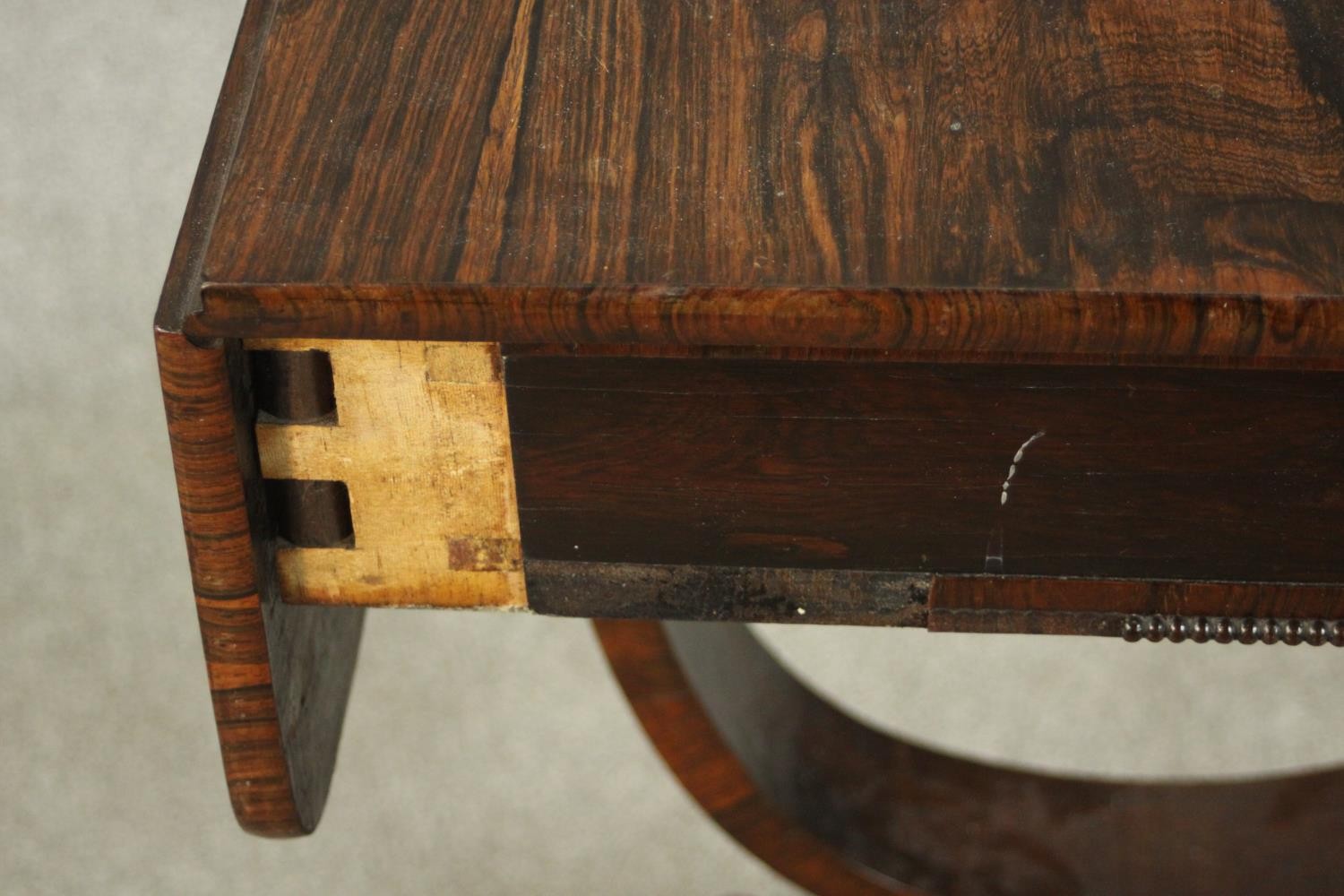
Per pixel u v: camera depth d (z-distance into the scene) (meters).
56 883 2.17
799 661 2.43
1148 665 2.42
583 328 0.98
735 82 1.11
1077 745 2.32
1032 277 0.97
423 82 1.12
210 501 1.06
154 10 3.15
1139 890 1.84
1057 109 1.09
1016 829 1.88
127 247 2.81
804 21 1.16
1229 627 1.13
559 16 1.17
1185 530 1.09
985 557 1.11
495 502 1.11
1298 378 1.03
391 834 2.21
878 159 1.05
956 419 1.05
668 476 1.08
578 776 2.28
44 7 3.15
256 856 2.19
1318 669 2.42
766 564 1.12
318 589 1.15
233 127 1.11
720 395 1.05
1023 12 1.17
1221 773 2.29
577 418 1.06
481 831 2.22
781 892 2.15
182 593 2.46
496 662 2.41
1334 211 1.01
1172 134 1.07
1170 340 0.97
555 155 1.06
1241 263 0.98
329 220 1.02
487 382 1.06
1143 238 0.99
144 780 2.27
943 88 1.11
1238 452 1.05
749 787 1.76
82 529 2.52
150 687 2.36
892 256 0.99
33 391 2.66
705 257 0.99
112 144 2.95
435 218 1.02
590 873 2.17
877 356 1.02
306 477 1.10
